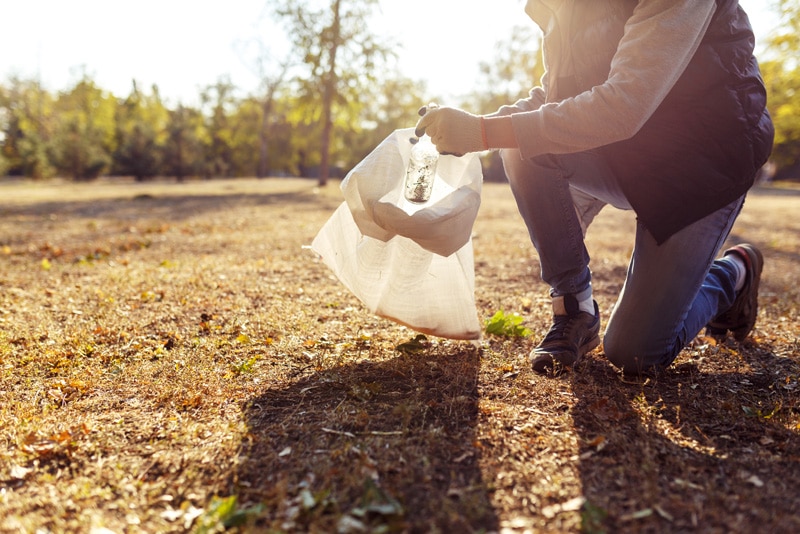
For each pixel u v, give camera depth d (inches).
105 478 64.6
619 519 55.9
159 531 55.4
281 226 340.8
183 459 67.4
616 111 72.3
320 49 825.5
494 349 106.2
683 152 78.2
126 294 152.9
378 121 1734.7
